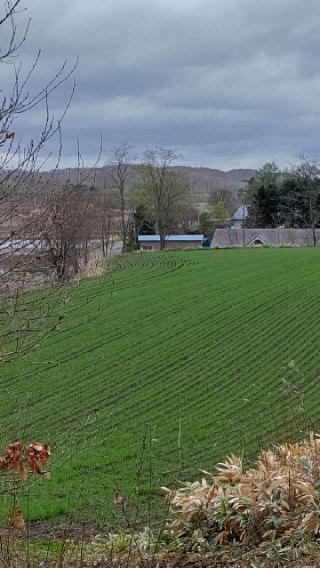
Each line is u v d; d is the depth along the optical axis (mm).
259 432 17656
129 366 24766
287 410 19219
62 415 19438
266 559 7320
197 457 16266
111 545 7508
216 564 7391
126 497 13555
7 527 7383
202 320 31750
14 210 6043
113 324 30891
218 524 7984
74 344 27781
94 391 21828
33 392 21688
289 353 25891
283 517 7801
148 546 7605
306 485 8023
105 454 16422
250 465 15305
